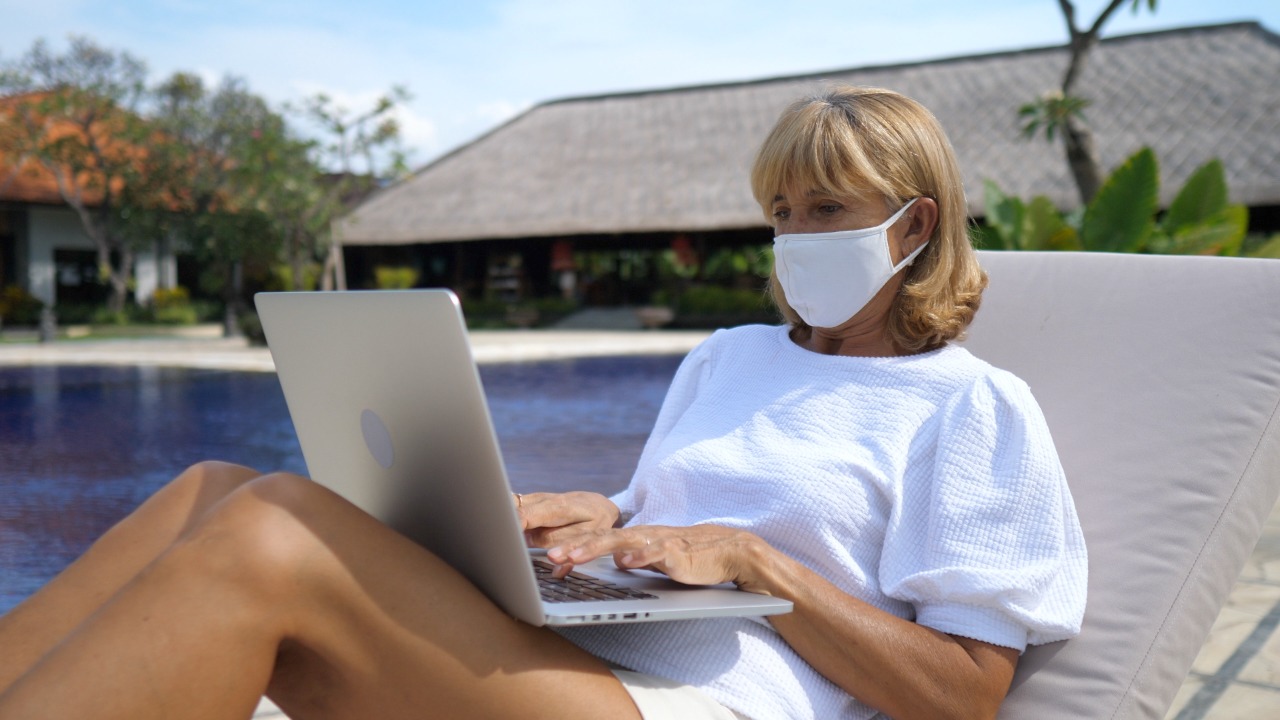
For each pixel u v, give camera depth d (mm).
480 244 27375
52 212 24484
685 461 1507
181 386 11375
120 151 22938
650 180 23750
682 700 1193
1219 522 1411
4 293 23328
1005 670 1243
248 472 1302
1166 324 1595
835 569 1347
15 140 22406
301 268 22156
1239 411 1478
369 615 1041
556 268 25750
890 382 1428
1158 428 1502
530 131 27016
